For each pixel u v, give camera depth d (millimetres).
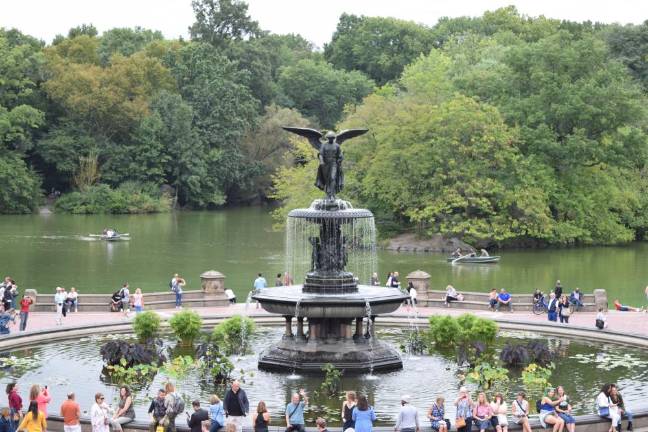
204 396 33188
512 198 97562
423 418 30312
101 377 36000
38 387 26578
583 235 105625
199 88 156875
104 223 126562
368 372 36875
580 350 42250
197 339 43594
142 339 41625
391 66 181000
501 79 108250
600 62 107125
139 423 28156
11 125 133375
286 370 37062
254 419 27109
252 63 173375
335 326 37750
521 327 48188
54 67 146000
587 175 105438
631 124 108125
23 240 103562
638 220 111125
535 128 104000
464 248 98312
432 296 57125
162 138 150250
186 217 139625
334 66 190500
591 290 69875
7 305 48500
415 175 98812
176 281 54750
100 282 72688
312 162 102375
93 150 144250
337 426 29641
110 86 145625
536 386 34781
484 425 27891
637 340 43906
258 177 160875
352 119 104188
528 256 95188
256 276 76875
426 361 39125
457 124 98312
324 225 38750
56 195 149500
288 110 162625
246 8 180375
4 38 137000
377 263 87688
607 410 29125
